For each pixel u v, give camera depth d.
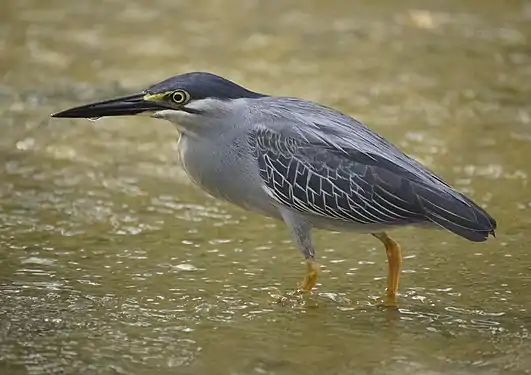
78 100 19.16
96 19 24.97
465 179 15.65
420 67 21.47
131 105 11.73
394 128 17.83
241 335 10.90
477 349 10.55
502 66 21.61
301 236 11.87
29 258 12.86
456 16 25.48
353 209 11.48
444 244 13.50
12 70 20.95
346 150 11.52
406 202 11.27
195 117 11.66
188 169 12.05
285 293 12.04
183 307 11.59
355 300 11.89
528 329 11.07
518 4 26.67
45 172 15.88
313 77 20.67
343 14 25.58
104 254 13.08
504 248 13.32
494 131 17.81
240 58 22.00
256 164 11.68
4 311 11.31
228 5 26.36
